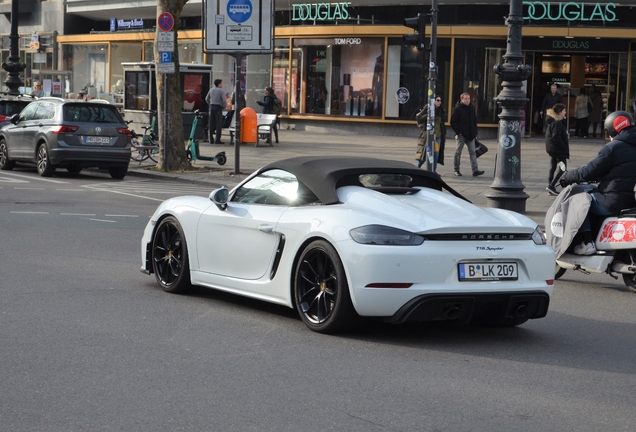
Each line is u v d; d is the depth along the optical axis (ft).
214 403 17.85
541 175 75.92
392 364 21.43
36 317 25.09
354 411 17.61
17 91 108.78
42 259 34.76
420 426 16.81
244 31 72.69
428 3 115.85
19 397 17.93
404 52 117.91
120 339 22.93
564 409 18.30
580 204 32.76
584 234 33.40
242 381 19.49
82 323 24.57
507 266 23.79
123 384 18.99
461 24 114.11
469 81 114.21
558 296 32.37
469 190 65.57
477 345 23.85
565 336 25.52
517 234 24.16
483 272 23.40
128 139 70.95
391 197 24.91
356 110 122.01
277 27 127.44
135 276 32.14
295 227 24.71
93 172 78.38
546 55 114.83
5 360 20.63
